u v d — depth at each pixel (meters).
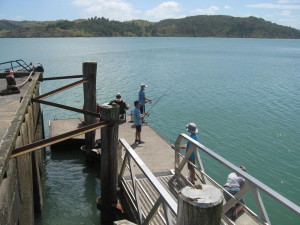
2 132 6.61
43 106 22.14
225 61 58.28
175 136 16.12
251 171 12.12
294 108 21.83
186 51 85.00
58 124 13.36
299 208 3.38
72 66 44.00
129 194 6.86
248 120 18.78
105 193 7.30
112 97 25.11
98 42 145.62
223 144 14.86
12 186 4.45
